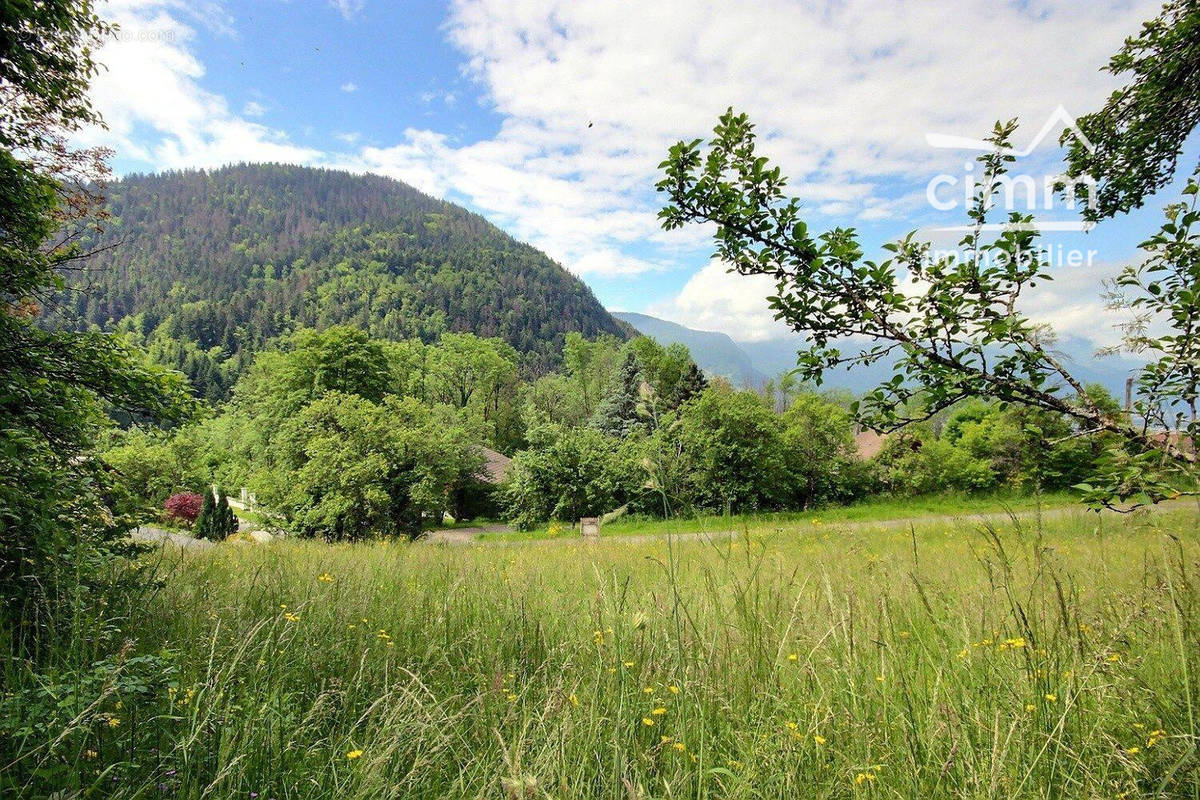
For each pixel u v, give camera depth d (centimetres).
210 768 212
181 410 539
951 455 2703
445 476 2306
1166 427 295
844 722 238
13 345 446
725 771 193
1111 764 203
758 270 335
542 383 6956
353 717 274
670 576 241
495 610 441
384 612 438
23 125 609
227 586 471
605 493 2808
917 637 313
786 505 2803
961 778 200
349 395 2241
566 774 201
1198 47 398
